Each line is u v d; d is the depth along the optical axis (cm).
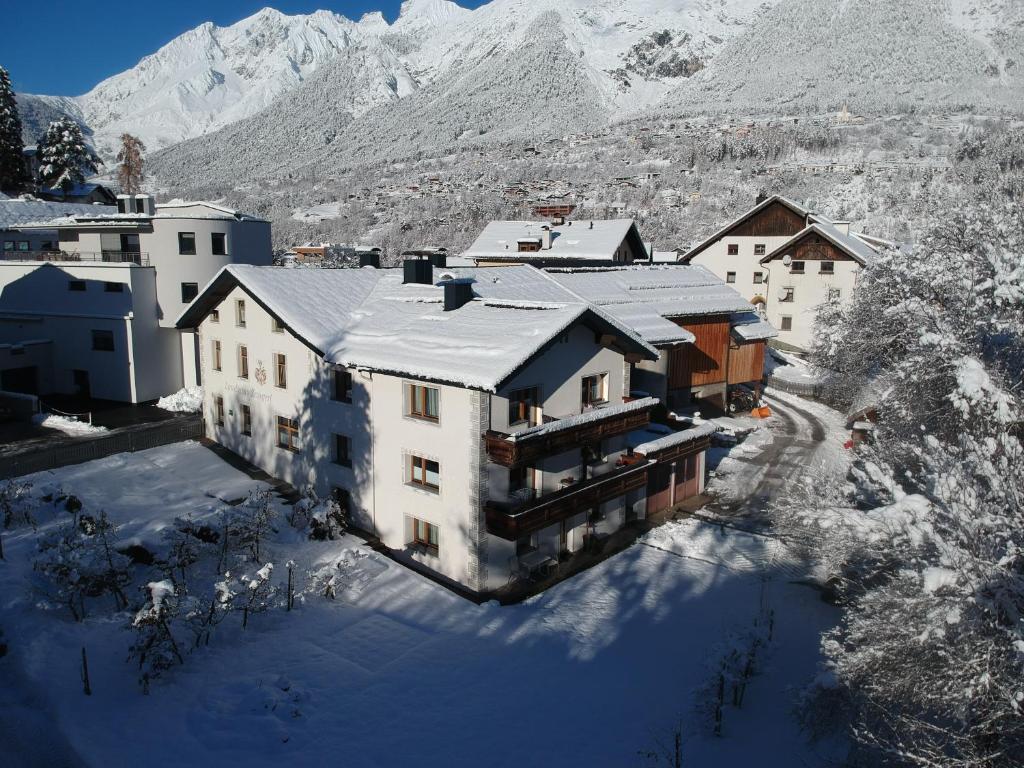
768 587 2280
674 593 2252
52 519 2464
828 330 4441
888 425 2681
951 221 3325
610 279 3875
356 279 3152
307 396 2750
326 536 2469
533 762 1520
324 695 1705
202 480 2941
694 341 3497
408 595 2172
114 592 2038
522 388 2239
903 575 1286
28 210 5350
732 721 1669
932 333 2380
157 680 1733
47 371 4250
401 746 1551
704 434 3045
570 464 2478
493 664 1855
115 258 4406
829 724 1436
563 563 2445
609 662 1886
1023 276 2344
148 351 4172
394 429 2391
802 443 3841
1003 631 1187
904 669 1280
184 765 1480
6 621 1873
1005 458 1352
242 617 1983
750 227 6631
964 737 1125
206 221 4303
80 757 1484
